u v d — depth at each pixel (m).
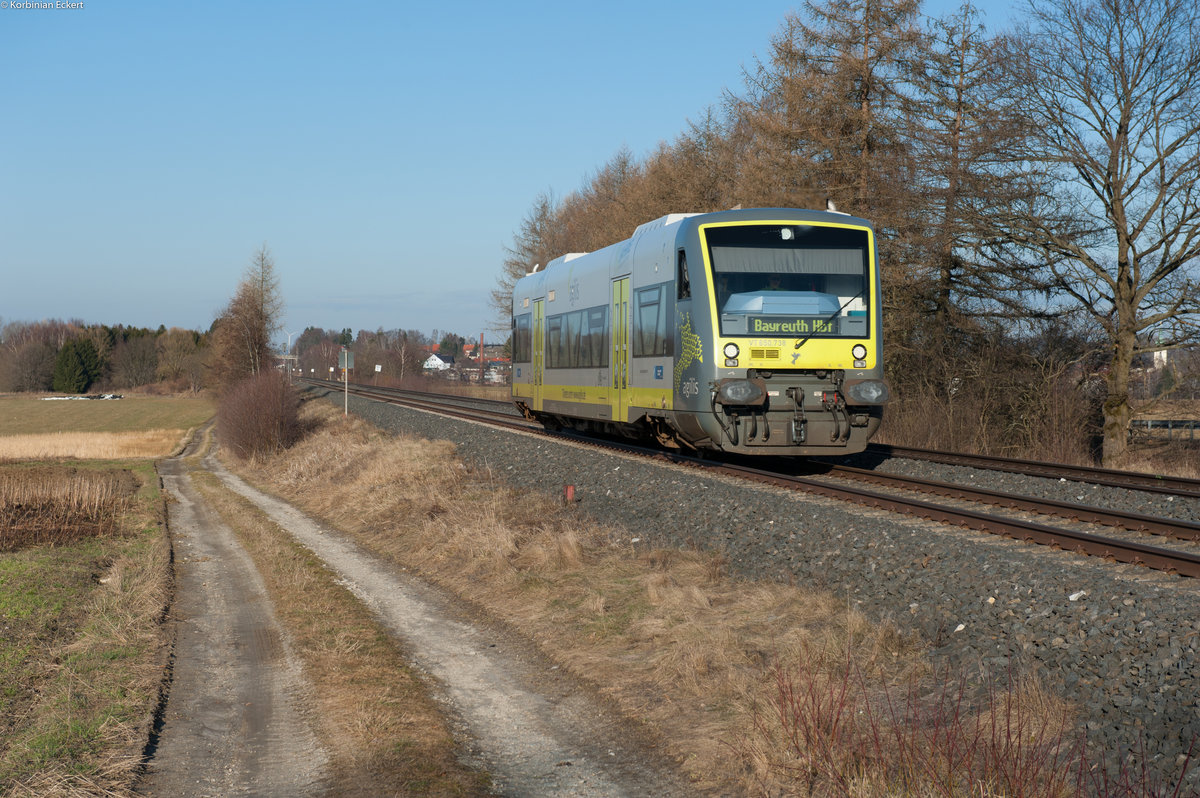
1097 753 5.06
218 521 19.77
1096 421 24.33
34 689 7.38
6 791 5.33
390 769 5.74
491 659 8.15
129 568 12.66
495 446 21.84
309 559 13.55
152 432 62.22
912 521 11.31
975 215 23.06
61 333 161.12
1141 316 22.64
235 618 10.12
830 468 16.53
